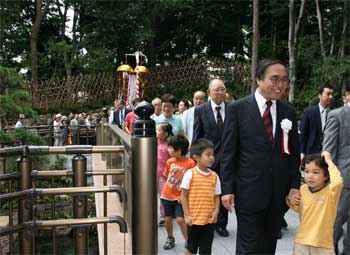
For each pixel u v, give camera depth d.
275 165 3.04
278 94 3.02
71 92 23.80
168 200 4.64
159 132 5.37
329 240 3.34
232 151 3.13
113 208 4.66
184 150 4.62
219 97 4.93
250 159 3.06
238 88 23.61
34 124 17.88
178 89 24.48
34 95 23.23
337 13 21.86
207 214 3.81
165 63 28.70
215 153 4.86
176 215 4.53
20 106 10.70
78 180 2.94
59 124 17.89
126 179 3.07
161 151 5.41
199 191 3.79
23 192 2.67
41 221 2.77
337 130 4.16
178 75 25.12
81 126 17.48
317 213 3.34
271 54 26.03
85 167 2.95
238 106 3.14
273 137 3.07
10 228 2.66
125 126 8.43
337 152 4.17
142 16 24.89
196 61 25.17
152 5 25.12
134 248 2.87
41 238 6.92
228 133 3.13
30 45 26.12
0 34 24.95
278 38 28.00
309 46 21.86
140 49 26.98
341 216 4.12
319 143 5.09
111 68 24.58
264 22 28.50
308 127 5.16
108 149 3.03
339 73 16.59
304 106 19.08
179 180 4.59
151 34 24.89
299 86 21.69
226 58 29.23
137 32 24.78
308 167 3.37
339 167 4.14
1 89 10.60
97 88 24.30
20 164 2.79
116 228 4.34
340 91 16.83
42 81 24.84
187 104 8.30
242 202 3.09
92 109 23.61
